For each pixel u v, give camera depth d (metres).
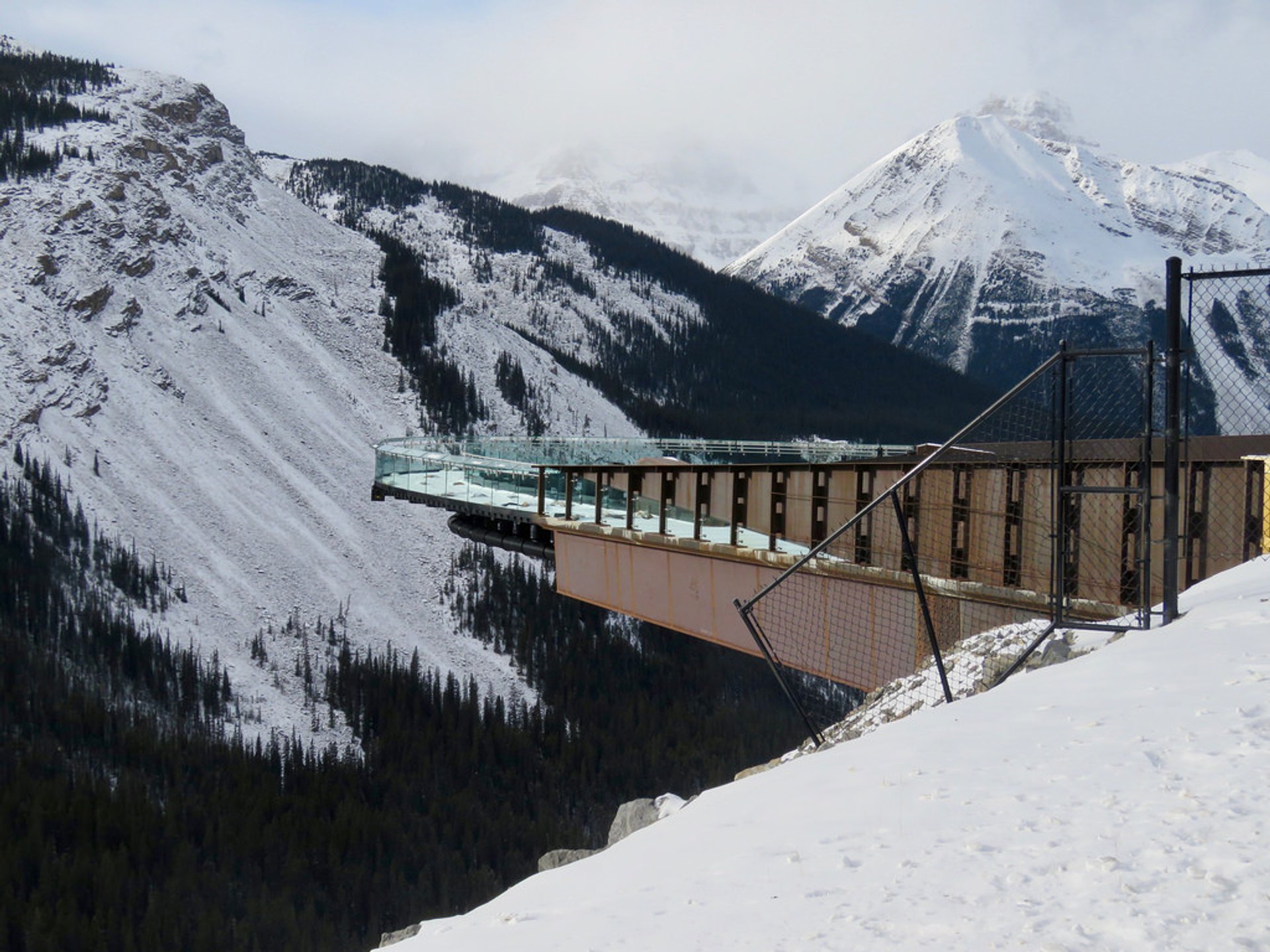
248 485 187.12
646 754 134.25
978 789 7.19
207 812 105.75
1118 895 5.32
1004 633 15.48
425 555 185.00
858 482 25.48
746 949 5.50
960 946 5.12
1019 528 20.56
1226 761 6.81
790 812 7.80
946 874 5.93
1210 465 18.06
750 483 28.59
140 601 147.62
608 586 33.03
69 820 98.44
